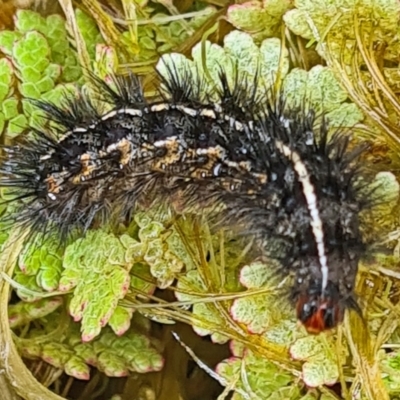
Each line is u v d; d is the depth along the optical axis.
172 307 0.14
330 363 0.14
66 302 0.14
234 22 0.14
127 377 0.14
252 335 0.14
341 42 0.14
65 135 0.14
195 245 0.14
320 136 0.13
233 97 0.13
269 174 0.13
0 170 0.14
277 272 0.13
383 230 0.13
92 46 0.15
